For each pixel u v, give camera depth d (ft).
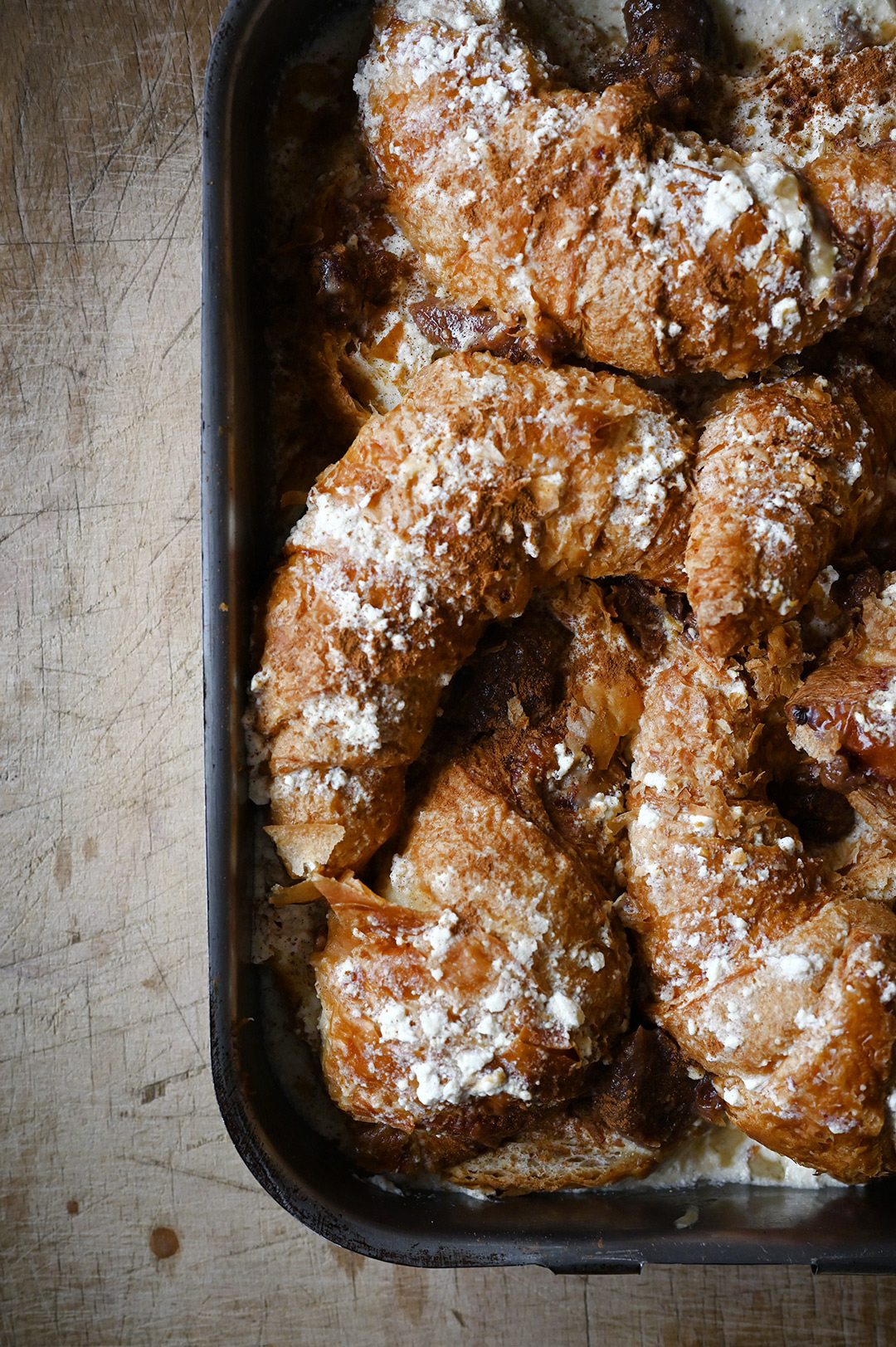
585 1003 1.45
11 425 1.68
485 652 1.52
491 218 1.44
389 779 1.47
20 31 1.66
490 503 1.42
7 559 1.68
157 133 1.66
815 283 1.42
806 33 1.56
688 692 1.50
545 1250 1.47
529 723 1.52
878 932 1.45
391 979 1.44
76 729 1.68
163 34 1.66
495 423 1.43
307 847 1.46
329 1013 1.47
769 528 1.42
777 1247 1.47
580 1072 1.47
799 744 1.48
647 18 1.52
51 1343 1.67
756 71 1.56
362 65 1.50
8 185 1.67
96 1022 1.68
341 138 1.55
